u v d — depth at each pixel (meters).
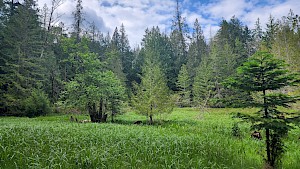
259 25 56.25
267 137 5.68
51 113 25.45
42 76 27.72
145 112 17.72
